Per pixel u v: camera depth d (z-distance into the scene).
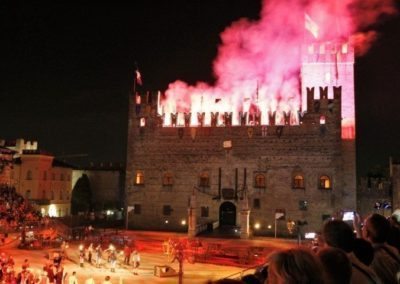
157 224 93.88
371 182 99.31
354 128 97.50
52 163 112.19
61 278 44.09
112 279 50.66
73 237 75.94
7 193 86.44
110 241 73.25
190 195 93.38
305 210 88.50
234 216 92.06
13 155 103.38
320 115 90.06
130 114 97.88
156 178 95.12
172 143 95.31
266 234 89.00
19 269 51.12
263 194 90.38
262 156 91.44
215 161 93.19
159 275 52.53
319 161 89.19
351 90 99.25
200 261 62.31
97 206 122.25
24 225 74.06
